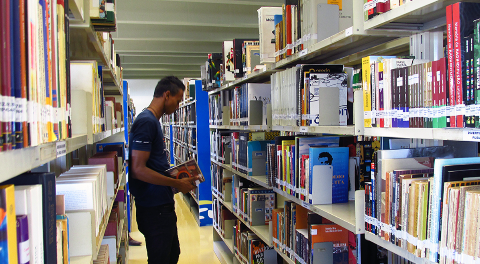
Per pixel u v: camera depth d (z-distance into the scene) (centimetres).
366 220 133
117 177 261
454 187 95
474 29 85
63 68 89
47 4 73
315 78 176
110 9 144
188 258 382
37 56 66
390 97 119
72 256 122
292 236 205
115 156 244
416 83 106
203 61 984
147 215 233
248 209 285
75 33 149
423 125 104
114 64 309
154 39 702
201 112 514
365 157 181
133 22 589
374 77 127
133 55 864
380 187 123
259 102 270
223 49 343
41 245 69
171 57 970
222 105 367
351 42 161
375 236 127
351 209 162
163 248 235
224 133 386
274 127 225
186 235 467
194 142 543
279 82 215
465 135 88
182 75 1236
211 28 728
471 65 86
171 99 244
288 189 202
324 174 171
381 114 123
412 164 123
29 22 61
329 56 199
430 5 110
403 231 111
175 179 229
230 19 630
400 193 112
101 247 182
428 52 126
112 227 227
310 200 174
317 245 174
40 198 68
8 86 52
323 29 170
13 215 55
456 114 91
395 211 115
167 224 237
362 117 135
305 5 178
